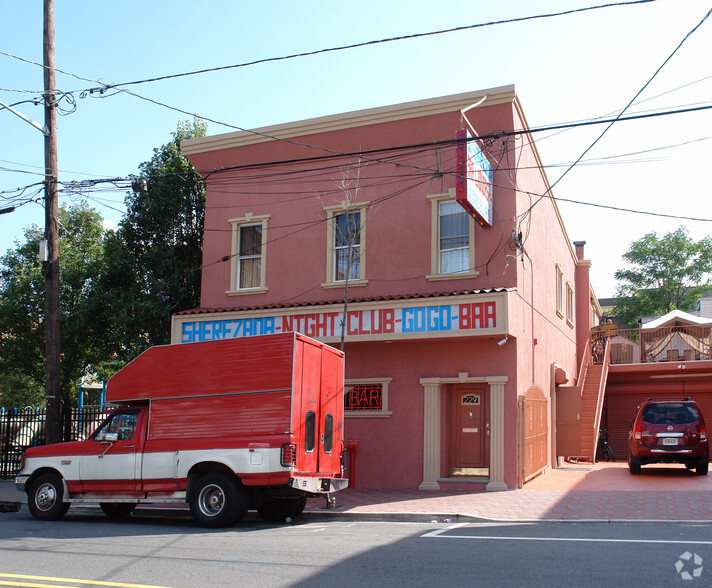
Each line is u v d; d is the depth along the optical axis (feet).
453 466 50.57
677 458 52.54
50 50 49.75
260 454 34.58
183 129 74.59
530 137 57.06
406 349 51.65
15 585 21.72
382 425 51.44
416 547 27.22
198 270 70.69
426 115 53.01
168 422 37.47
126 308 65.46
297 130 57.36
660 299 164.55
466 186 44.27
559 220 74.08
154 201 69.92
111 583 21.79
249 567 23.86
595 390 75.56
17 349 73.77
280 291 57.62
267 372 35.73
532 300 56.65
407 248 53.42
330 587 20.72
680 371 83.82
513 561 23.97
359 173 55.77
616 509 37.06
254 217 59.52
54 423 47.75
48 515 39.14
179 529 34.60
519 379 49.62
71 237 85.20
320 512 39.27
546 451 60.39
